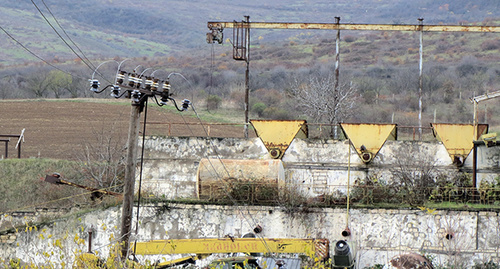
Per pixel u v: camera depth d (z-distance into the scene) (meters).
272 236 49.53
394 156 57.22
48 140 85.56
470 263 47.81
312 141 57.53
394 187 54.47
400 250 48.50
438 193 53.69
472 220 48.41
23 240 50.03
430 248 48.41
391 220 48.97
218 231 49.66
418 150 57.38
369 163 56.97
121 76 36.06
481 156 56.12
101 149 68.00
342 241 44.91
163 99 36.97
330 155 57.31
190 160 56.94
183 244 43.88
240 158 57.25
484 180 55.41
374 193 53.44
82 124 95.25
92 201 56.03
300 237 49.34
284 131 57.50
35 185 65.31
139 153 57.16
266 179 50.78
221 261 42.28
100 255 49.25
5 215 57.00
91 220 49.84
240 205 49.81
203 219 49.78
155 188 56.16
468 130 57.44
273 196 50.56
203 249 43.94
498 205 50.88
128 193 36.31
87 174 63.25
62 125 94.62
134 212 49.78
